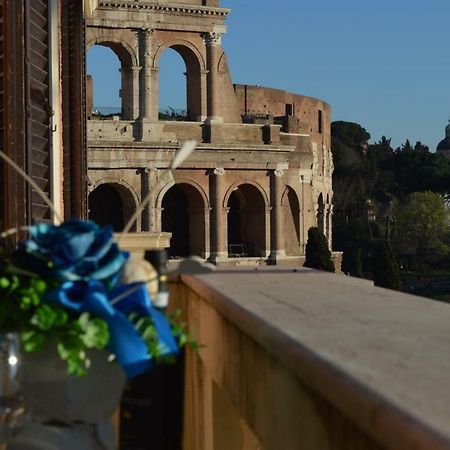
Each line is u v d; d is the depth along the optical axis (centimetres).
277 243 7431
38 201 1141
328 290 580
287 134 7631
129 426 520
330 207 9656
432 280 10688
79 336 407
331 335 378
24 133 1044
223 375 545
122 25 6831
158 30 6956
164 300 459
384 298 525
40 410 429
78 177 1530
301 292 565
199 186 7062
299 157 7788
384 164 14350
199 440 692
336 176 13425
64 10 1507
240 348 493
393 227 12006
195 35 7131
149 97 6856
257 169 7319
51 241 422
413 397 273
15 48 1038
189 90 7219
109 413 434
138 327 424
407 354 334
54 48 1302
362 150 14600
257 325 423
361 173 13400
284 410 398
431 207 11794
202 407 680
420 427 247
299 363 346
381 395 276
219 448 629
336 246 11500
